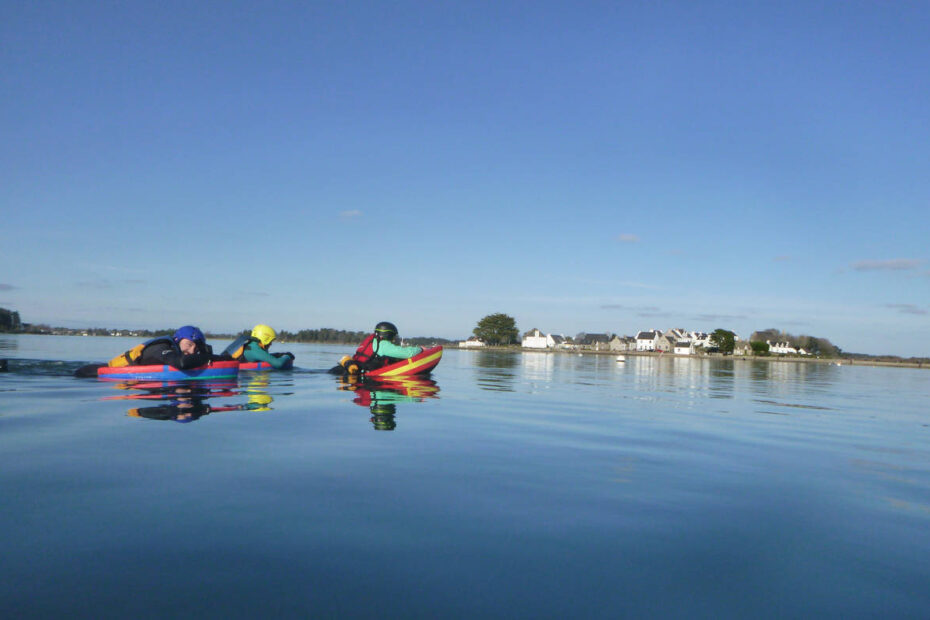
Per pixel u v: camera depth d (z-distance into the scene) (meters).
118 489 3.42
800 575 2.53
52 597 2.08
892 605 2.26
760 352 104.19
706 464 4.78
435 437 5.54
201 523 2.89
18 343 26.97
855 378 26.83
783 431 6.95
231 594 2.15
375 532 2.87
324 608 2.07
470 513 3.22
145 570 2.34
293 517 3.03
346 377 12.30
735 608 2.19
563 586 2.34
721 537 2.98
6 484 3.47
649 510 3.41
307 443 4.96
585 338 130.75
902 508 3.60
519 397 10.04
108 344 27.48
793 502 3.68
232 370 11.16
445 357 34.16
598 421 7.22
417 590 2.25
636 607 2.17
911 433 7.14
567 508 3.38
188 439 4.95
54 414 6.15
